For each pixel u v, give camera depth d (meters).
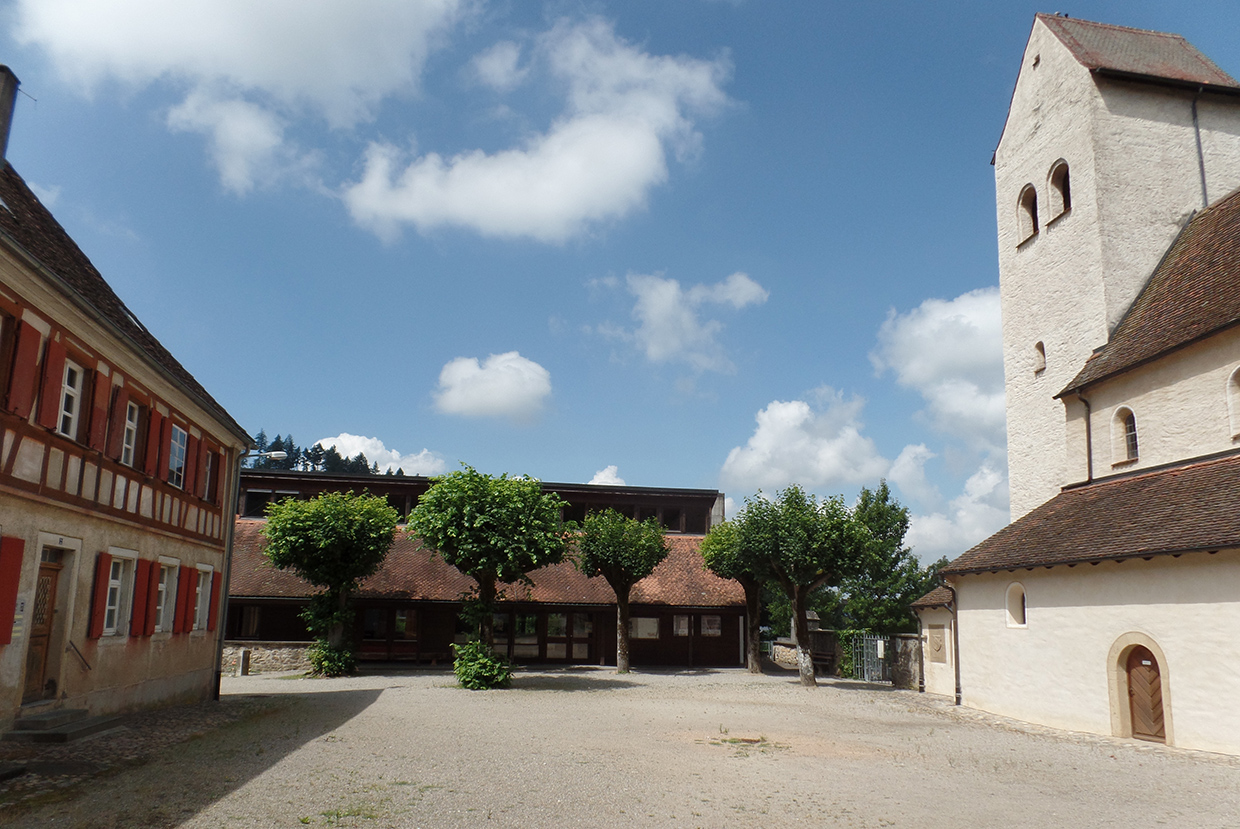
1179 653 13.86
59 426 12.09
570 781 9.80
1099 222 21.31
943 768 11.60
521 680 25.42
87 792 8.55
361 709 17.02
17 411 10.83
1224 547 12.63
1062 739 14.84
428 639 32.09
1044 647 17.16
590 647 33.59
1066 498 19.92
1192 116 22.47
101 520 13.59
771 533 26.44
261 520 35.00
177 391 16.52
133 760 10.48
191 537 18.06
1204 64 23.92
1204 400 16.62
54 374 11.84
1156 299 20.05
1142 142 21.98
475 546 22.17
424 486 36.22
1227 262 18.06
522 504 23.03
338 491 35.66
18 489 10.95
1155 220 21.67
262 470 35.91
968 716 18.42
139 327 16.70
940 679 23.62
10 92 13.39
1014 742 14.40
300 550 26.80
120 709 14.62
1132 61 23.00
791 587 27.17
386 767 10.41
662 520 38.28
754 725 15.79
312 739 12.64
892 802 9.18
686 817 8.21
